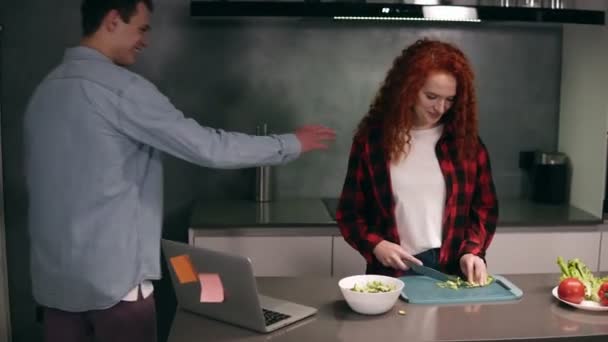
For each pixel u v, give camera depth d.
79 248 1.99
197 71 3.56
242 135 2.06
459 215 2.38
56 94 1.98
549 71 3.69
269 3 2.93
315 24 3.57
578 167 3.49
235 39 3.55
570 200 3.59
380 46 3.60
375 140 2.41
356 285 1.93
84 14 2.05
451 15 2.94
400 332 1.71
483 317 1.81
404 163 2.39
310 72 3.60
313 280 2.17
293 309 1.87
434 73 2.24
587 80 3.38
